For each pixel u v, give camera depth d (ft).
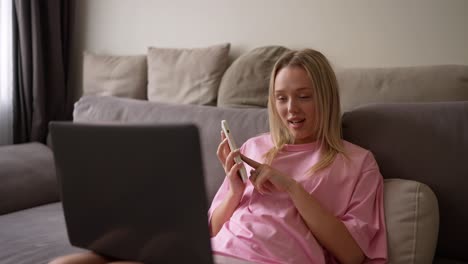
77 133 2.65
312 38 5.83
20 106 7.60
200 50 6.43
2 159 5.75
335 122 3.97
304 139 4.14
